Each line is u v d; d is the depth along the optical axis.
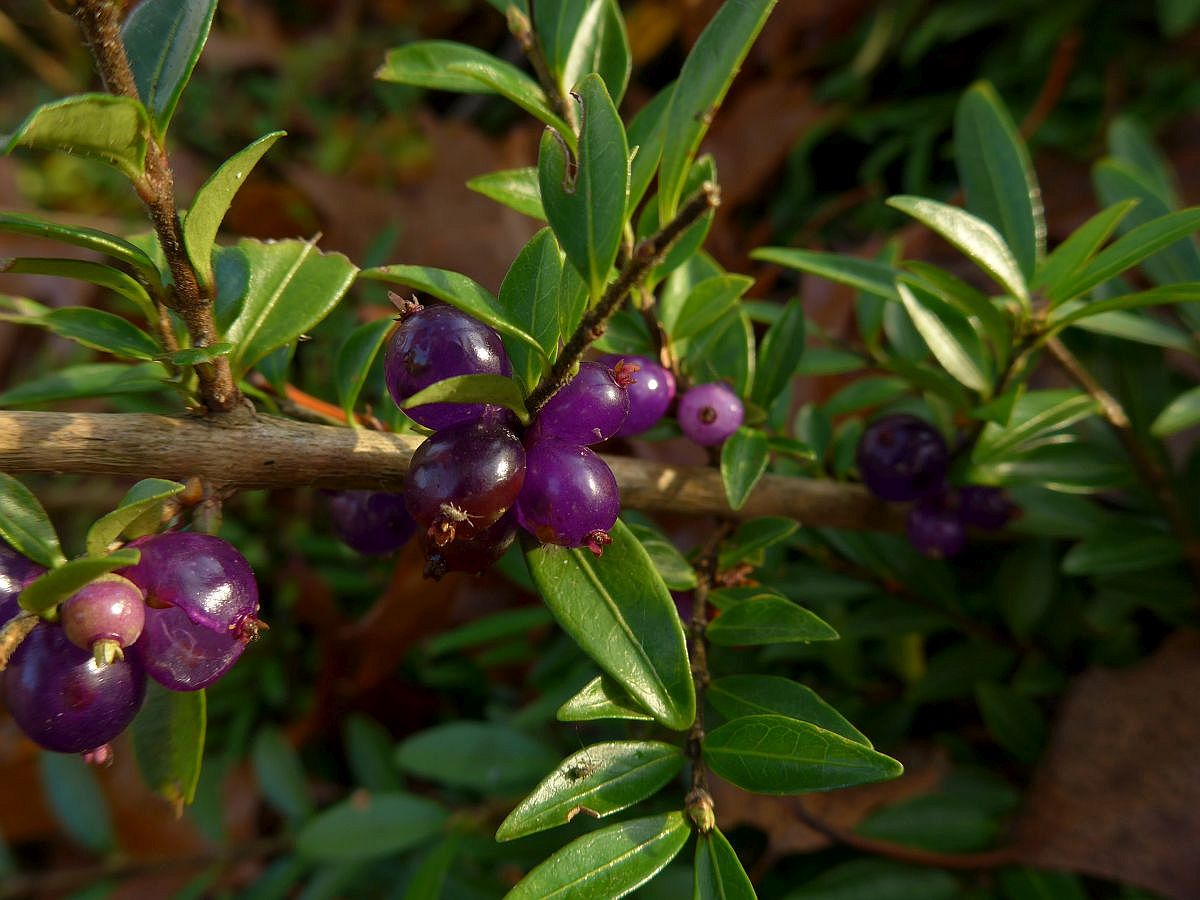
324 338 0.27
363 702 0.25
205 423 0.14
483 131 0.34
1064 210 0.26
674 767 0.14
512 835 0.14
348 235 0.32
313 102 0.37
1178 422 0.17
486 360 0.13
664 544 0.16
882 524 0.18
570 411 0.14
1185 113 0.27
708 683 0.15
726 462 0.15
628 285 0.13
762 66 0.32
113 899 0.24
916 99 0.30
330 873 0.21
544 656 0.21
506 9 0.16
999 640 0.20
